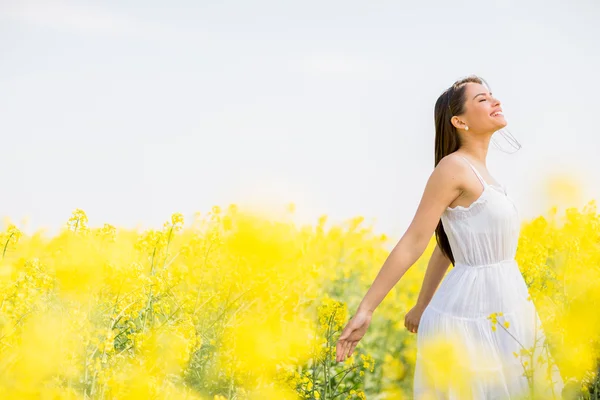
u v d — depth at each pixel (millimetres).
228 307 4594
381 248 8062
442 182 3529
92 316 3922
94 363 3457
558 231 5992
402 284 7094
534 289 4465
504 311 3486
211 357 4121
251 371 4094
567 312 3559
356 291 6867
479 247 3535
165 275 4414
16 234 4551
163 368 3480
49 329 3410
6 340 3371
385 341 5707
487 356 3443
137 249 4750
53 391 3285
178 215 4758
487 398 3434
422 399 3561
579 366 3393
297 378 4207
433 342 3490
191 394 3639
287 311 5020
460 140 3740
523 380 3422
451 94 3746
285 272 5250
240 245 4828
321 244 7887
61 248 4113
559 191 3924
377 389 5047
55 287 3895
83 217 4453
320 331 4488
